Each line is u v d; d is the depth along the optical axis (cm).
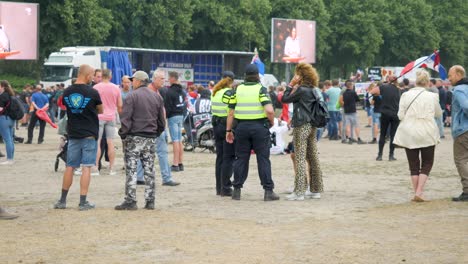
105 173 2350
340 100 3819
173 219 1514
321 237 1332
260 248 1245
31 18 6875
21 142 3716
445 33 12288
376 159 2869
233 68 6825
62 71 5891
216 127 1869
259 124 1772
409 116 1761
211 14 8931
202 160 2827
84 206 1634
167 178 2072
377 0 10838
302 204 1731
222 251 1225
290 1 9856
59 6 7500
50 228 1421
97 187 2028
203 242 1295
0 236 1350
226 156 1856
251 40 9419
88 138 1620
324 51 10288
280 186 2067
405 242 1288
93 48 5859
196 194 1902
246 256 1187
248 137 1778
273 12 9919
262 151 1783
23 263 1154
